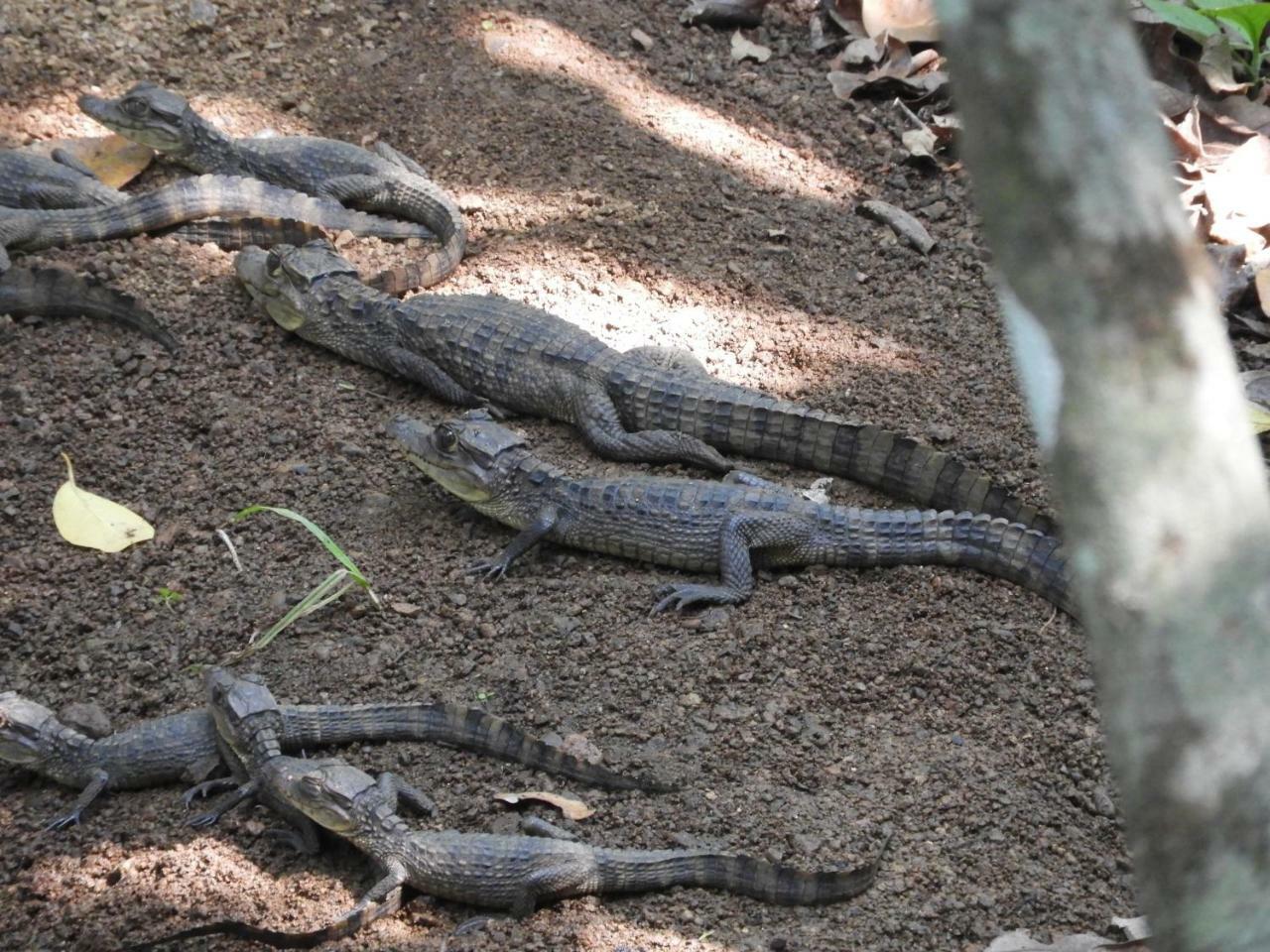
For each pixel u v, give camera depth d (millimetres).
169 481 3297
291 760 3053
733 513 3244
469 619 3195
